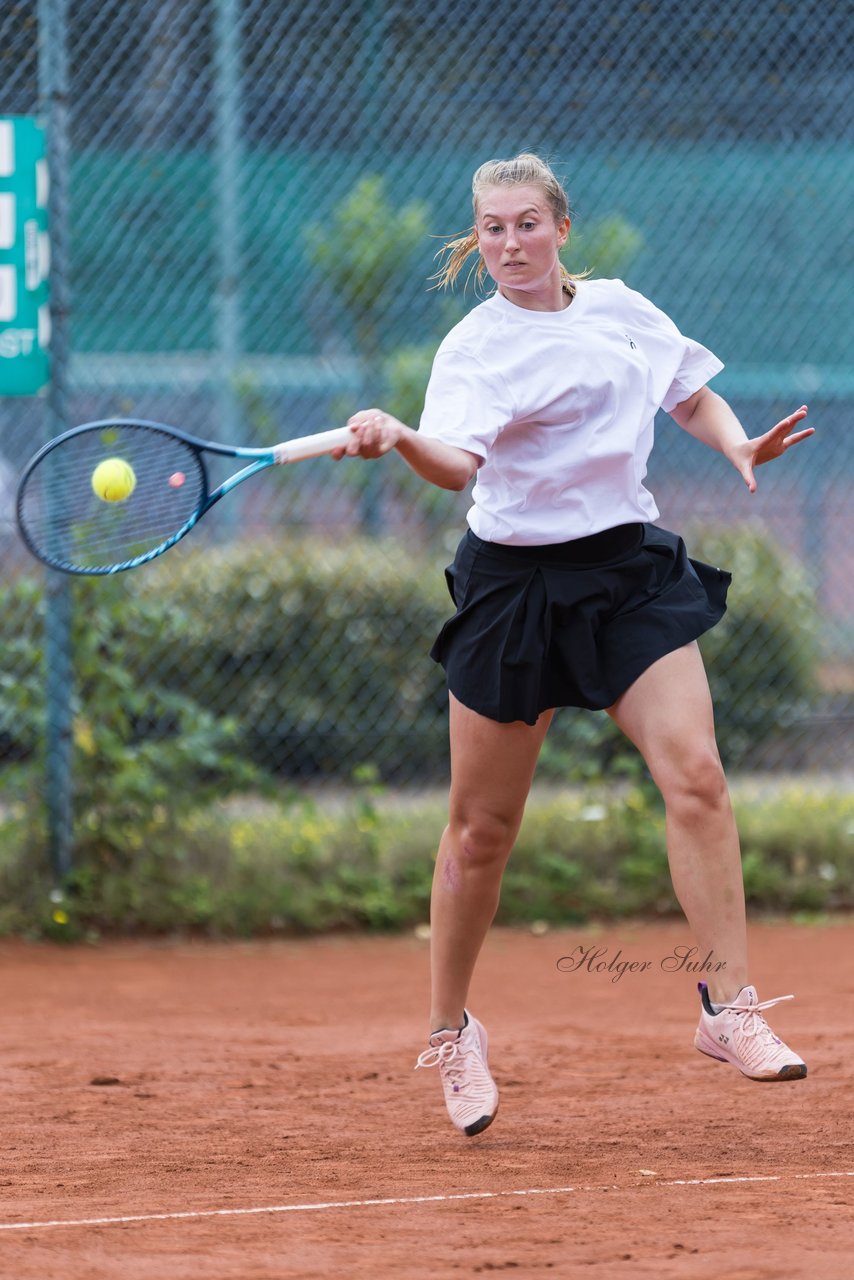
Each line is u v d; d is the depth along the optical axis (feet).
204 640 97.86
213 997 65.77
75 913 75.61
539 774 87.81
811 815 87.15
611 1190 36.60
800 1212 34.12
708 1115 44.98
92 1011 62.80
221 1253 31.45
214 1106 46.96
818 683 105.50
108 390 100.42
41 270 73.97
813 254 112.06
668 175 104.83
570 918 80.59
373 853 81.35
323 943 77.00
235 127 91.56
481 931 41.29
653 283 111.04
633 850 83.30
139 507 74.38
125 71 86.58
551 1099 47.47
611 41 90.58
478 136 93.40
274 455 39.60
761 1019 38.19
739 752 97.66
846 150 104.73
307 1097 48.19
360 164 97.86
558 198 38.75
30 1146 42.04
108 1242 32.42
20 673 78.28
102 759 77.10
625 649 38.52
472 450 36.52
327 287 114.83
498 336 38.04
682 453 120.98
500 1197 36.04
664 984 68.28
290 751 99.09
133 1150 41.52
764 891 82.94
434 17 89.97
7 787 77.20
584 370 38.09
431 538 114.32
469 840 40.19
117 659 77.25
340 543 110.22
